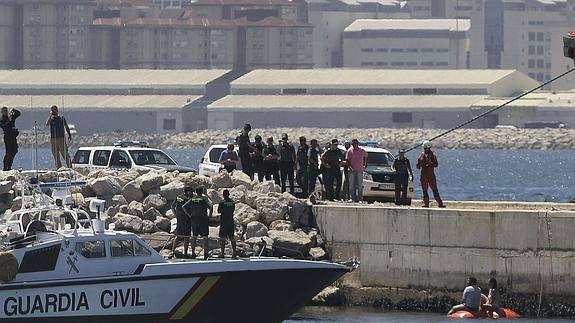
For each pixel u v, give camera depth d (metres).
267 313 104.75
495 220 119.19
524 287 118.19
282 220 129.62
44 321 98.88
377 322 115.31
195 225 113.06
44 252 99.81
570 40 111.94
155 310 101.38
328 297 124.44
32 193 108.88
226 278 102.50
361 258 125.62
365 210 125.75
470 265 120.12
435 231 121.75
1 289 97.94
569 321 115.19
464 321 115.69
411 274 122.81
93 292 99.75
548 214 117.31
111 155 155.38
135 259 101.38
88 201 129.75
